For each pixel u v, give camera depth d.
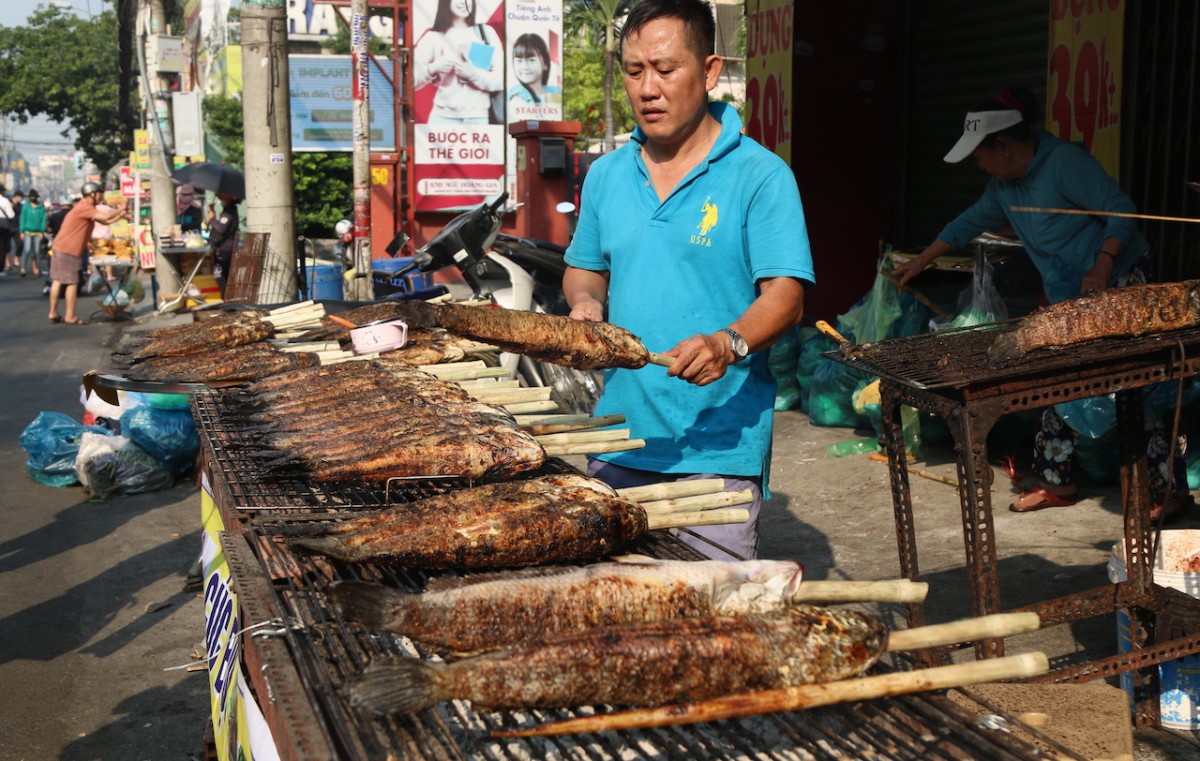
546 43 19.31
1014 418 6.72
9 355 12.32
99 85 50.38
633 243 3.05
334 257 16.59
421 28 18.81
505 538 2.08
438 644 1.74
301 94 29.84
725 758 1.56
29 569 5.55
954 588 4.65
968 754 1.55
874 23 9.05
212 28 35.62
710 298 2.98
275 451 2.64
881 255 8.65
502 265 7.68
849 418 7.62
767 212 2.86
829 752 1.55
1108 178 4.95
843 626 1.67
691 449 2.99
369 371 3.40
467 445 2.57
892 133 9.23
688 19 2.81
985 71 8.20
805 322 9.10
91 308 17.34
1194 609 3.31
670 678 1.58
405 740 1.50
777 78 9.14
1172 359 3.10
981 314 6.08
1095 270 4.87
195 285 12.66
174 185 18.55
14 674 4.32
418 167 19.16
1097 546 5.00
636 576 1.84
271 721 1.93
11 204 24.77
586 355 2.56
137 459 6.82
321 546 2.04
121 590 5.23
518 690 1.53
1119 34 6.36
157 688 4.20
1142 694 3.42
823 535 5.53
